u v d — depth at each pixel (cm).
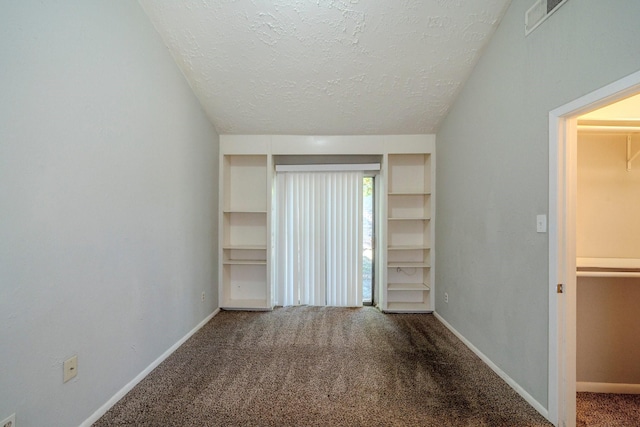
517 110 200
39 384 136
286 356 250
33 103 132
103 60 173
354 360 244
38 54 134
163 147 238
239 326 316
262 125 342
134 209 202
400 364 237
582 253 227
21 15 127
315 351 259
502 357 217
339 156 395
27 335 131
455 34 231
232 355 251
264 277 397
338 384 209
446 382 212
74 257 154
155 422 169
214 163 347
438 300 347
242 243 395
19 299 127
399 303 381
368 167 375
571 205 165
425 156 385
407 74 269
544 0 174
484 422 171
